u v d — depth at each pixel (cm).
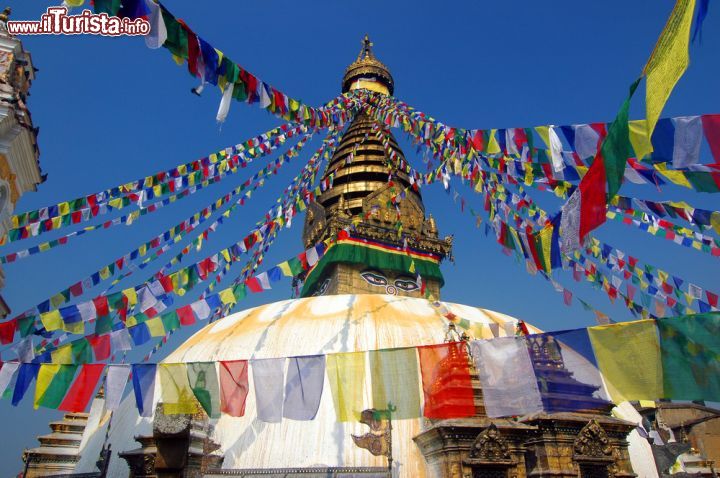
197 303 1010
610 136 512
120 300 936
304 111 952
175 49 568
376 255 2953
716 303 1094
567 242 596
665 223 1107
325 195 3453
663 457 1925
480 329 1700
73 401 821
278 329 1892
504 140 810
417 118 1379
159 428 966
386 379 814
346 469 1381
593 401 687
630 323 701
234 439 1491
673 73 405
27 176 1020
